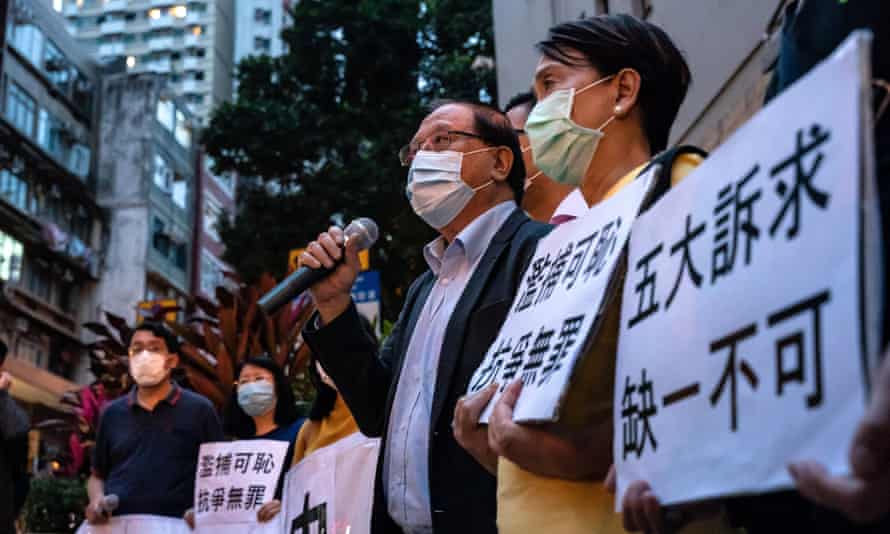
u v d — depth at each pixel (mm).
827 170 1203
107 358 9758
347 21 23656
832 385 1108
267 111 23094
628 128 2281
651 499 1432
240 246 22312
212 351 8664
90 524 5391
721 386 1324
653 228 1644
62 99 35219
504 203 2842
